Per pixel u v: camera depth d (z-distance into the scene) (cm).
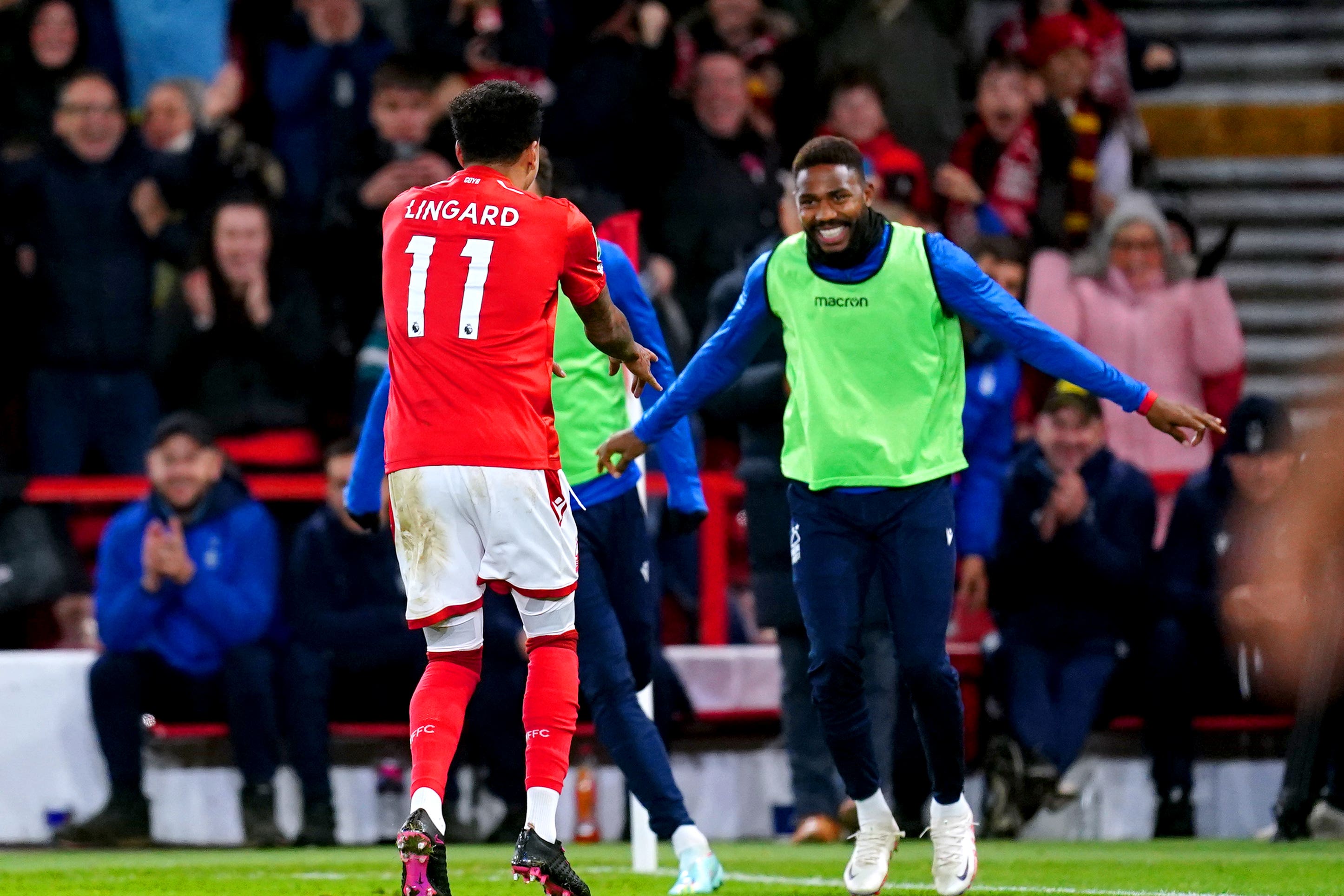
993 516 2717
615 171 3384
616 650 1927
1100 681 2778
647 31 3466
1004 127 3638
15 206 3216
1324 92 4509
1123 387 1650
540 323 1515
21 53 3566
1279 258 4341
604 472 1938
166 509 2767
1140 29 4531
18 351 3241
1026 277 2867
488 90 1550
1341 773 2748
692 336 3344
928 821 2695
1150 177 3919
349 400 3275
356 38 3556
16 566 3002
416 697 1499
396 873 2225
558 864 1489
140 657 2764
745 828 2855
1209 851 2542
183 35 3747
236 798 2820
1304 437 2778
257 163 3403
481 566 1498
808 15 3772
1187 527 2831
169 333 3178
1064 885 2041
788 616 2489
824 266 1689
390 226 1540
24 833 2800
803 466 1697
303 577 2759
